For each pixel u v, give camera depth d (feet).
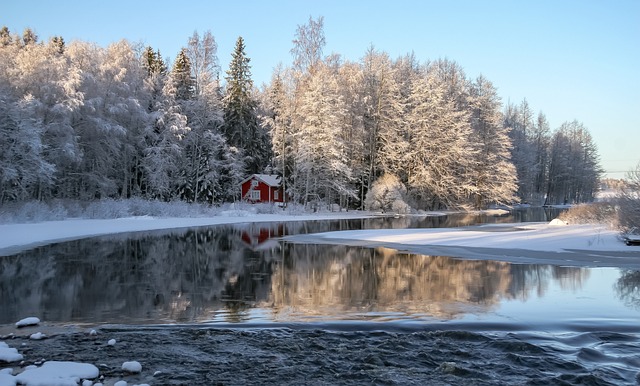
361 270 48.26
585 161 323.37
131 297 35.83
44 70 124.67
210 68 170.71
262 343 24.81
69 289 38.47
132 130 148.15
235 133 178.81
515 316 30.58
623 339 26.08
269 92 205.87
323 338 25.88
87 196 135.64
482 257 56.70
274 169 169.68
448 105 194.49
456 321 29.37
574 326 28.40
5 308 32.17
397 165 185.98
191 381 19.75
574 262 52.49
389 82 184.14
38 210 102.73
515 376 20.75
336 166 156.04
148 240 75.66
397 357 22.94
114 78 141.28
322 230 98.53
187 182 159.74
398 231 91.20
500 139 216.33
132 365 20.65
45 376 19.29
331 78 163.63
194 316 30.42
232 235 85.87
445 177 188.24
